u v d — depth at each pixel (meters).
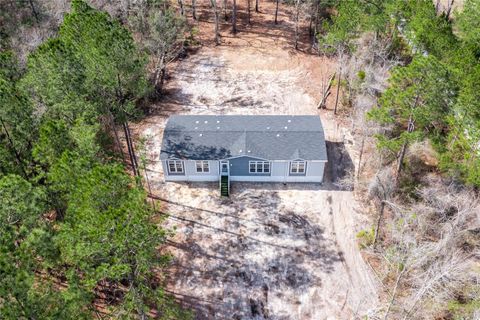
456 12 47.62
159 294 22.97
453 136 28.67
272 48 54.62
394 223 29.27
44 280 24.28
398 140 30.77
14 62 31.86
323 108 44.97
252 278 29.42
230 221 33.44
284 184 36.69
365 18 41.12
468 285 24.06
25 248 19.06
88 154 24.12
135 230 19.27
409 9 43.41
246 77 49.56
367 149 38.97
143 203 21.84
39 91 28.12
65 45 28.67
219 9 62.66
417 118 28.56
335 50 46.00
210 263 30.38
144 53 40.72
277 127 37.59
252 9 63.59
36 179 24.61
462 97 26.12
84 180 20.66
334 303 27.84
